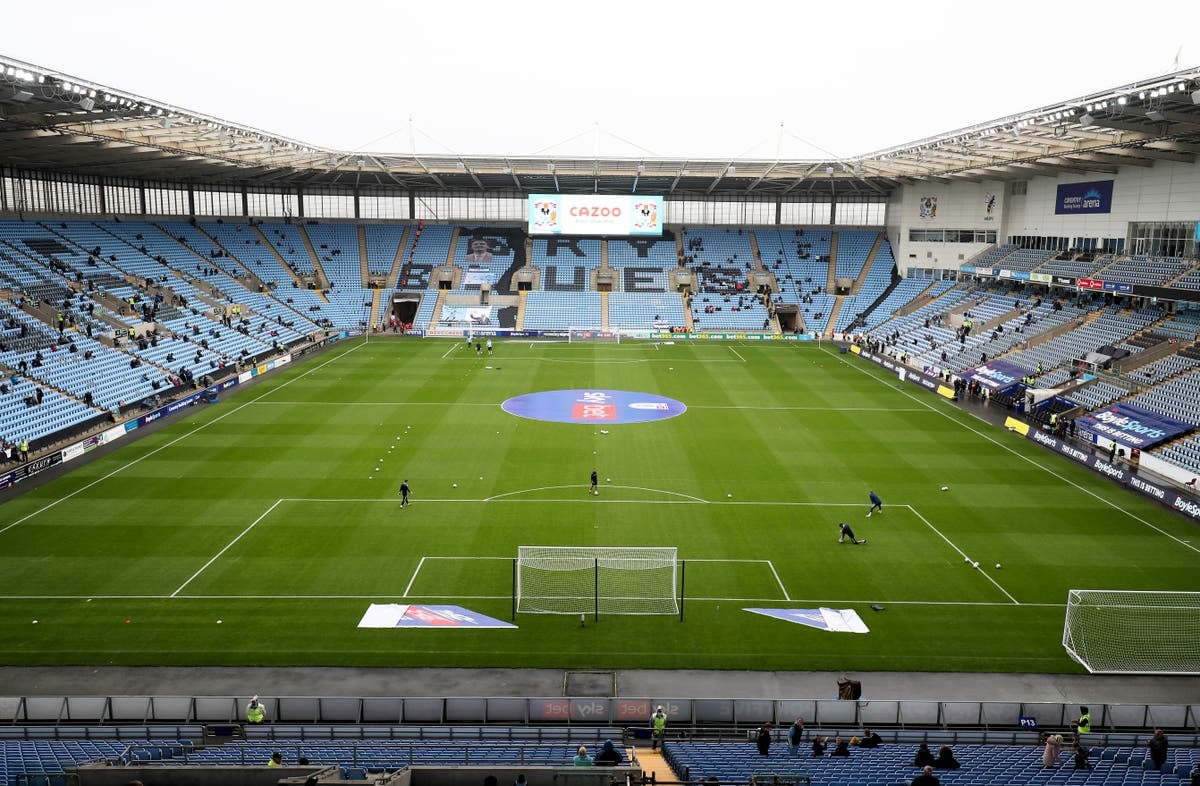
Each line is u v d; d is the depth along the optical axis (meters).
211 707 23.67
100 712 23.61
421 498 41.19
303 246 108.25
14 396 51.22
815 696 25.36
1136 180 68.12
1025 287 82.69
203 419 56.66
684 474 45.47
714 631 28.95
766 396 65.81
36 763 19.41
